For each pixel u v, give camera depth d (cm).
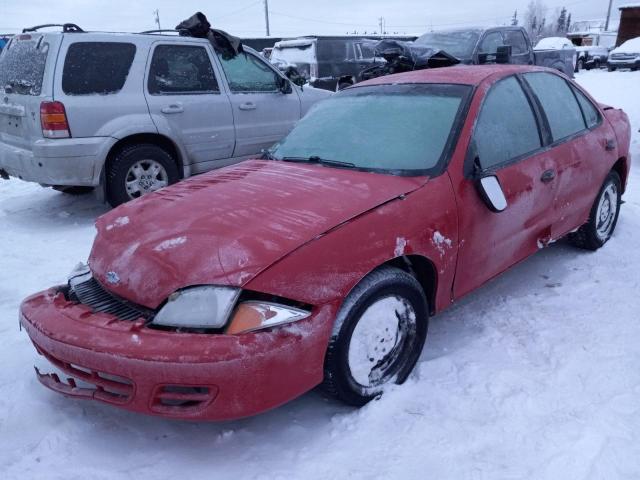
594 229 440
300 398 281
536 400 268
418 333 284
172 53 593
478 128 318
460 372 293
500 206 297
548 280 405
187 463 238
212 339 214
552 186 361
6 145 580
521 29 1130
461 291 312
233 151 655
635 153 864
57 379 259
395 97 353
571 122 402
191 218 262
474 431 249
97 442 252
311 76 1178
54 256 489
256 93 667
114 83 551
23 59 555
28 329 253
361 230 250
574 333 329
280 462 236
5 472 234
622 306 360
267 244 233
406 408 266
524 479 221
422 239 272
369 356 262
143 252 248
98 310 249
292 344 224
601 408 261
